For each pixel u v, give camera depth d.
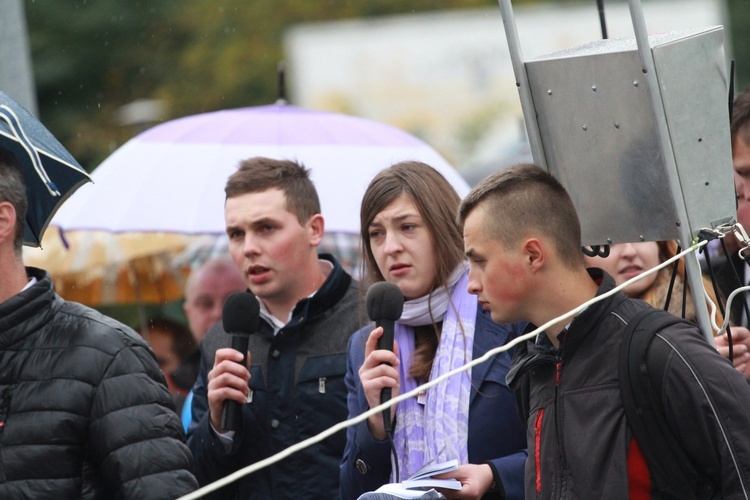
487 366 11.62
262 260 13.81
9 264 10.68
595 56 10.23
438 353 11.84
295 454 13.14
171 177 19.47
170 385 22.20
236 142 19.59
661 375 8.96
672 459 8.98
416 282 12.02
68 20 64.31
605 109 10.28
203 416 13.44
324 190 18.64
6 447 10.26
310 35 63.72
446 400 11.56
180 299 24.27
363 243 12.52
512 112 61.09
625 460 9.06
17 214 10.69
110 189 19.70
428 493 10.22
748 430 8.79
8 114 10.80
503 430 11.52
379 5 70.94
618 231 10.43
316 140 19.39
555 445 9.42
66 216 19.69
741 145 12.55
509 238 9.57
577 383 9.38
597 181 10.45
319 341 13.55
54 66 63.75
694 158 10.09
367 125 20.23
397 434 11.70
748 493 8.73
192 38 67.81
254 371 13.52
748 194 12.65
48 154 11.17
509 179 9.70
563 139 10.60
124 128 58.44
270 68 66.94
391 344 11.44
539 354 9.64
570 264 9.62
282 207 13.91
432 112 62.19
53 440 10.25
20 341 10.52
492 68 61.19
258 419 13.28
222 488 13.25
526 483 9.75
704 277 13.55
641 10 9.90
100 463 10.43
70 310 10.77
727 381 8.89
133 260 23.84
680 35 10.21
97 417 10.38
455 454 11.41
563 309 9.60
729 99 10.60
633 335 9.16
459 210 9.98
